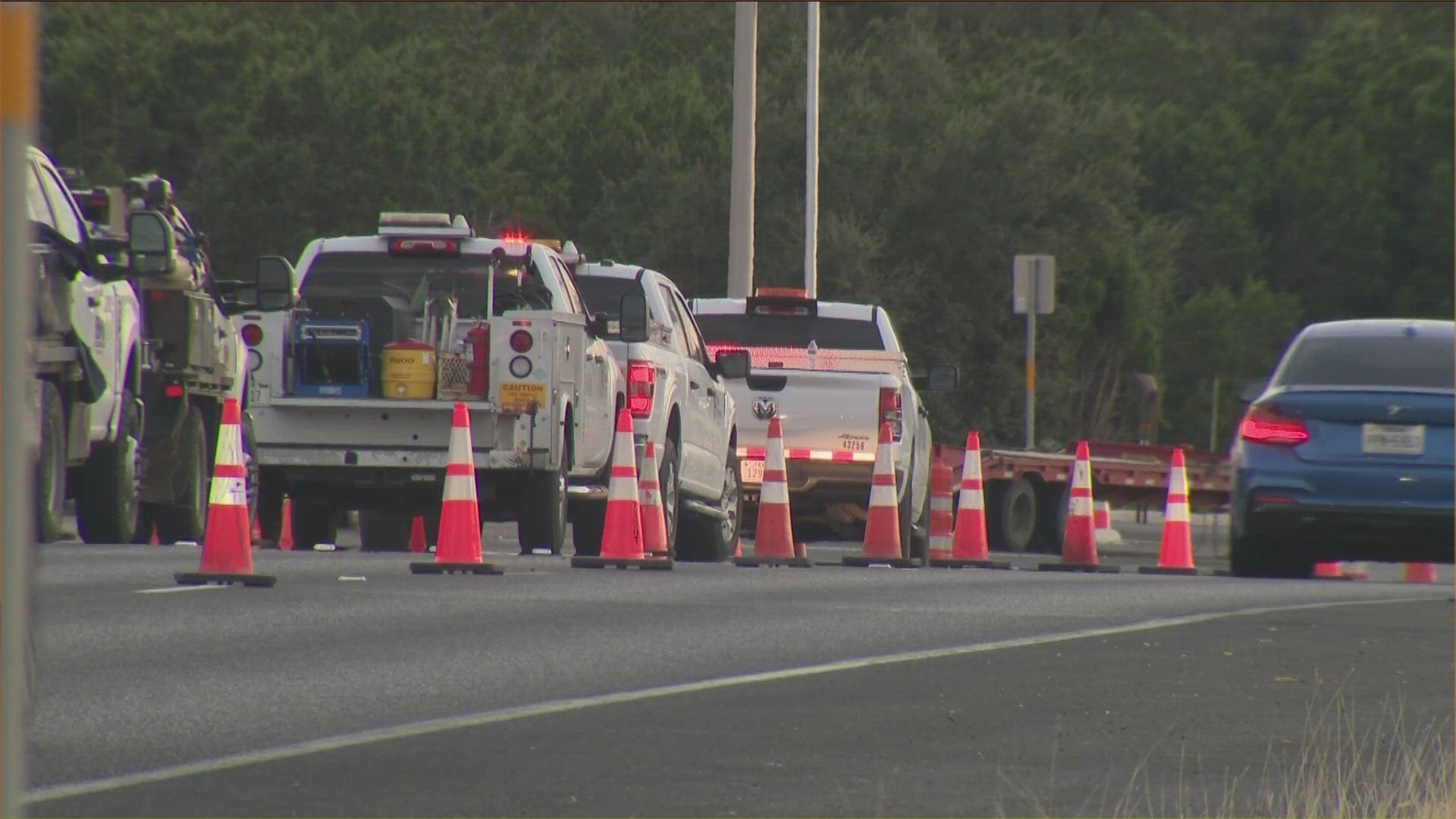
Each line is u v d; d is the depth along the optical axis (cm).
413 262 6850
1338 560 6819
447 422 6512
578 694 3528
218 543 5025
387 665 3781
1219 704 3538
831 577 5950
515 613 4581
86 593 4747
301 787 2709
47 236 5897
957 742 3142
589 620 4494
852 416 8450
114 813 2534
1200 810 2659
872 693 3588
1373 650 4281
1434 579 8094
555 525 6569
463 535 5597
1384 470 6297
